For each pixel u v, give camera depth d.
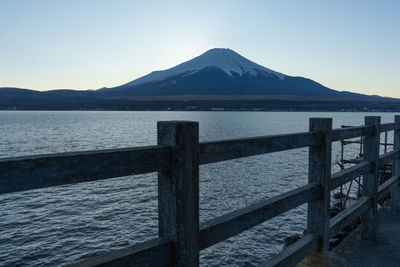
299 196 3.06
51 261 16.95
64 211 25.58
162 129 1.82
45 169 1.29
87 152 1.43
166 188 1.82
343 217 3.89
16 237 20.12
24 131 104.75
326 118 3.33
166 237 1.84
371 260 3.85
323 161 3.38
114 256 1.55
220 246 18.41
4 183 1.18
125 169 1.56
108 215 24.44
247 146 2.37
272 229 20.84
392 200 5.92
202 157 1.99
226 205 26.31
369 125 4.60
